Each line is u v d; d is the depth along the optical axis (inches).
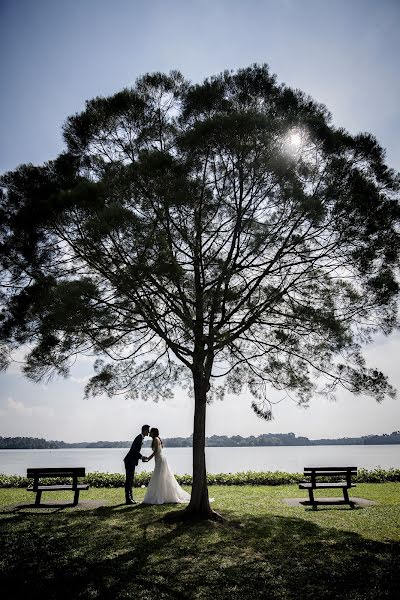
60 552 291.1
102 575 252.5
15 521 371.9
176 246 370.9
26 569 261.3
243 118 339.9
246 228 374.0
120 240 328.8
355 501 475.8
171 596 224.4
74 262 376.2
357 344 385.1
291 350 405.1
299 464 1423.5
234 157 364.8
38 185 367.6
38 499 441.4
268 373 424.5
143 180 352.5
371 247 373.7
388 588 231.1
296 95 400.2
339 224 373.1
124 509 426.6
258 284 385.4
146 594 227.0
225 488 613.0
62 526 354.0
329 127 376.8
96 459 2299.5
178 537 323.3
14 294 364.2
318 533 333.7
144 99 404.8
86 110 403.2
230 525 358.6
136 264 329.1
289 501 480.1
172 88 412.5
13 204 365.1
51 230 355.9
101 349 389.4
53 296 319.9
